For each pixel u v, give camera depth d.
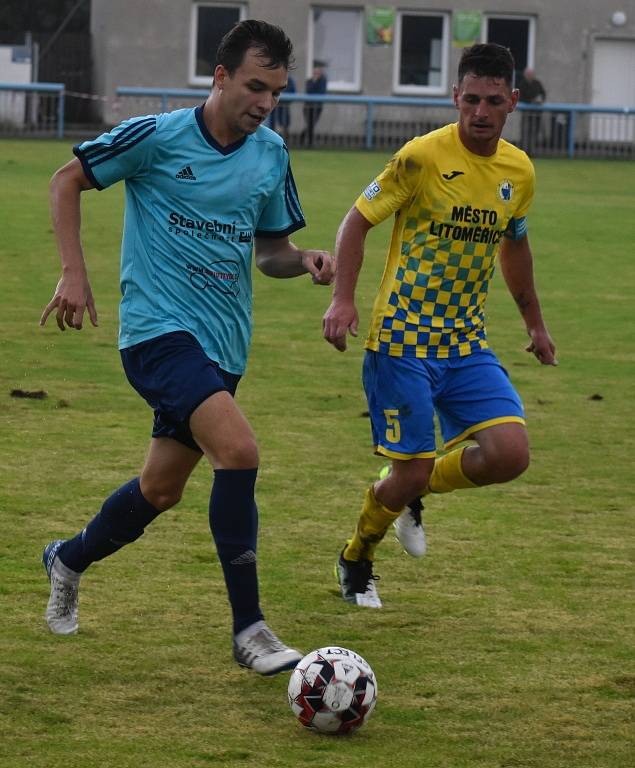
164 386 8.45
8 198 37.50
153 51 62.41
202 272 8.66
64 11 68.56
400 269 9.73
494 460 9.75
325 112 60.66
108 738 7.36
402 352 9.71
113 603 9.70
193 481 13.35
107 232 32.59
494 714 7.88
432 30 64.62
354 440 15.34
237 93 8.52
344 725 7.47
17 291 24.62
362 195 9.71
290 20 63.38
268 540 11.46
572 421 16.72
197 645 8.90
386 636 9.22
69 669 8.38
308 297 25.92
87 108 64.06
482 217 9.59
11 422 15.52
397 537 10.68
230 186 8.70
